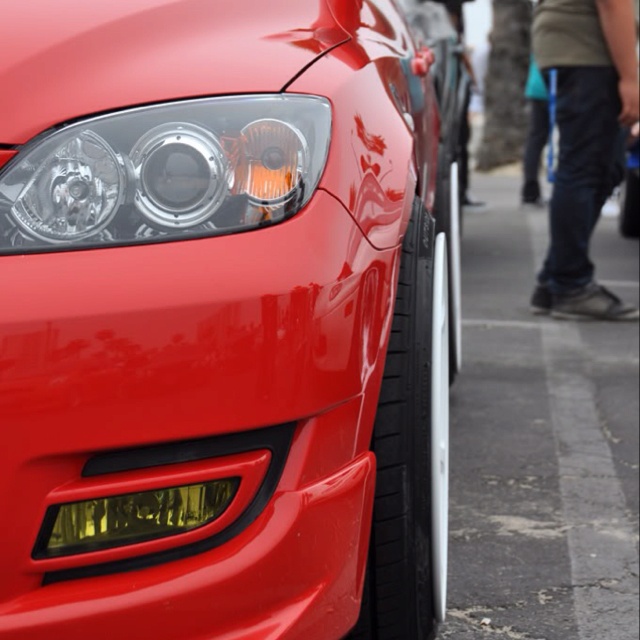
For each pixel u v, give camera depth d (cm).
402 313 208
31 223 167
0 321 161
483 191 1197
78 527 167
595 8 516
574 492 338
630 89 512
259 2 207
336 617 183
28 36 183
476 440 381
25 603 166
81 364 162
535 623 258
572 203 543
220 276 167
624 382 452
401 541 204
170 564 171
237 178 173
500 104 1537
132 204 170
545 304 564
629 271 695
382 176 194
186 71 181
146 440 165
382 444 202
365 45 227
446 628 255
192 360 165
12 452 162
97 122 173
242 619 173
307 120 181
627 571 286
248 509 174
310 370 172
